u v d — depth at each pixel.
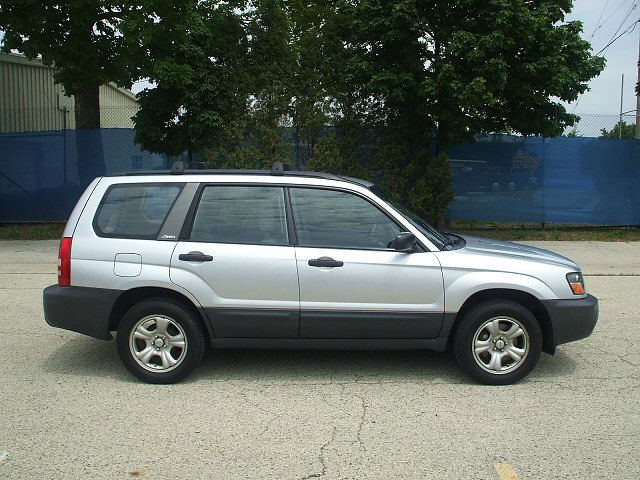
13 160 15.52
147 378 5.36
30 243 13.53
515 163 14.59
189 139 15.03
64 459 4.00
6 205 15.62
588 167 14.57
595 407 4.90
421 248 5.35
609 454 4.09
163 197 5.50
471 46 12.12
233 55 15.12
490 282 5.27
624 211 14.72
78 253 5.37
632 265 11.21
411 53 13.07
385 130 14.52
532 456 4.06
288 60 15.46
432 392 5.22
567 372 5.75
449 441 4.28
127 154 15.39
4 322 7.45
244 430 4.46
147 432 4.41
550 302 5.33
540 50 12.37
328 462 3.97
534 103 13.27
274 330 5.31
